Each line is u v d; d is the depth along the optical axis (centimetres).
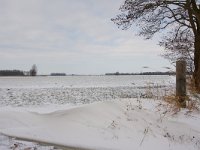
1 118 870
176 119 834
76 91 3947
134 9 1455
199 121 837
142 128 760
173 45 1541
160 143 691
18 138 729
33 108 1576
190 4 1405
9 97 2773
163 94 1022
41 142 696
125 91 3450
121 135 723
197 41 1405
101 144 669
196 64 1384
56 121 815
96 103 881
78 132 738
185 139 723
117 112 829
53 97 2823
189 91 1097
